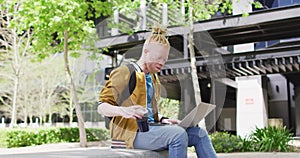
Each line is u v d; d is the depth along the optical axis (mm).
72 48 5777
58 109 10375
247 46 7934
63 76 9594
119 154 1336
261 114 8062
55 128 7402
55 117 11523
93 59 4023
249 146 5289
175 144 1402
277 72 7695
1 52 8438
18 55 8086
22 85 9234
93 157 1264
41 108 10062
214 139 5191
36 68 9203
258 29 6668
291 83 11375
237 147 5215
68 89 9703
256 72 7820
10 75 8844
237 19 6305
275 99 11242
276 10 6070
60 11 5293
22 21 5516
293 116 11188
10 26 5719
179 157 1395
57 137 7270
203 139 1549
